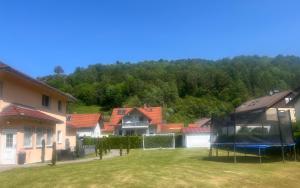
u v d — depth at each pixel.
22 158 27.08
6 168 22.92
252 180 16.05
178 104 114.75
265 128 24.38
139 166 19.88
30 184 14.80
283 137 23.81
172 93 118.81
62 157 31.16
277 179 16.53
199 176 16.33
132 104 109.69
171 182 14.89
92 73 132.38
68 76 130.75
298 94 37.47
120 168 18.94
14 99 29.03
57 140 39.31
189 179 15.58
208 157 27.92
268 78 114.19
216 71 123.56
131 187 13.98
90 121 80.06
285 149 25.78
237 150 33.09
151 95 113.62
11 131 27.12
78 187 14.04
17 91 29.61
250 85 117.38
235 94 112.12
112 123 89.38
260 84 115.12
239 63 124.56
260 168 19.64
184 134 62.88
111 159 28.42
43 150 31.19
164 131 85.81
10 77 27.81
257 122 24.50
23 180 15.79
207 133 62.56
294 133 25.88
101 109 117.19
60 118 40.38
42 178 16.09
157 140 61.03
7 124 27.00
